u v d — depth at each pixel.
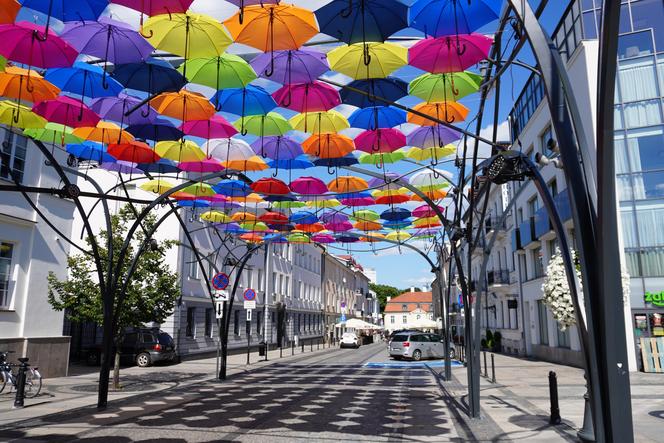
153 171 13.21
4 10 5.82
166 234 25.09
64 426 9.21
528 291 28.97
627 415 3.63
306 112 8.72
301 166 13.05
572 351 21.97
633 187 18.84
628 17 19.86
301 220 18.22
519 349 30.91
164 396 13.41
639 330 18.03
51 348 16.88
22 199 16.17
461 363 25.22
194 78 7.67
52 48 6.83
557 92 4.16
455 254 10.93
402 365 24.73
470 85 7.94
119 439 8.19
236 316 33.03
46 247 17.08
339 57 7.00
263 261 38.34
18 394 11.23
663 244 18.23
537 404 11.62
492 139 8.23
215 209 19.92
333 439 8.36
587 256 3.89
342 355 34.00
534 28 4.31
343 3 5.86
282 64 7.29
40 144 10.36
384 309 121.81
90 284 14.92
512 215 32.25
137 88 7.91
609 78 3.44
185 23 6.38
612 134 3.54
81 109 8.17
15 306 15.73
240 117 9.73
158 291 15.23
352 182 13.62
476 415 9.88
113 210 25.25
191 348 26.48
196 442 8.03
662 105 18.94
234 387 15.49
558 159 5.81
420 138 10.53
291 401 12.65
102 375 11.28
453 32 6.25
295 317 46.84
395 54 6.91
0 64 7.37
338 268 69.06
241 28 6.21
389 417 10.41
